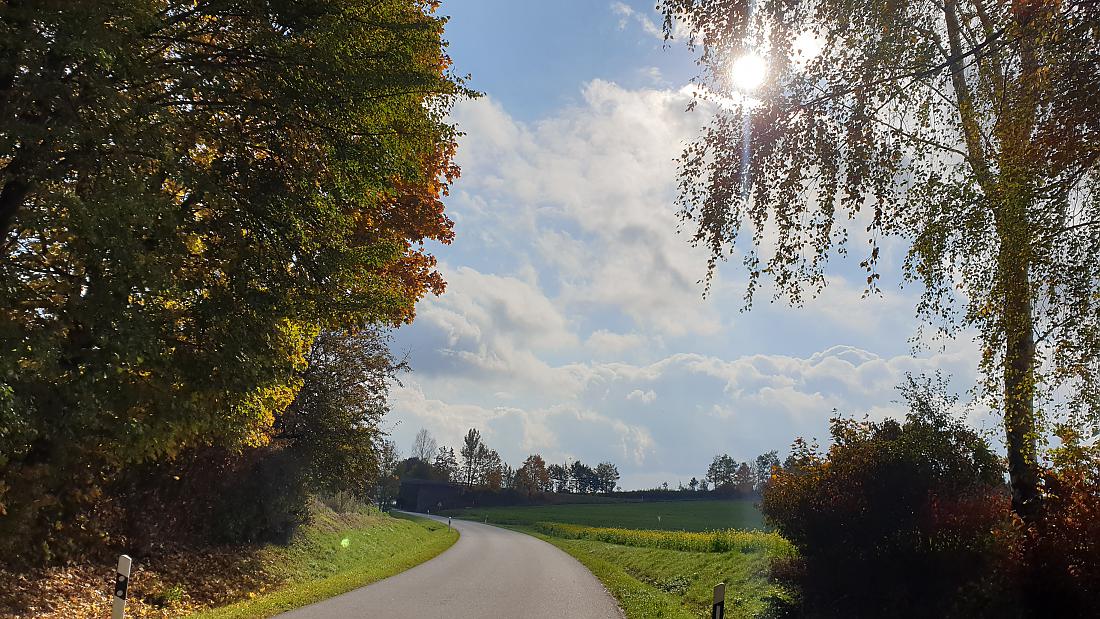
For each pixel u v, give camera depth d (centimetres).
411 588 1698
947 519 1058
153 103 1163
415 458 16700
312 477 2480
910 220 848
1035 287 753
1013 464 1023
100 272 1048
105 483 1608
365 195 1352
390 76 1251
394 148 1307
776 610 1299
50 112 993
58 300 1117
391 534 4291
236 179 1266
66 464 1359
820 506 1198
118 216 970
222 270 1250
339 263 1305
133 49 1062
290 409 2442
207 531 2038
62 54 962
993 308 812
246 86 1279
